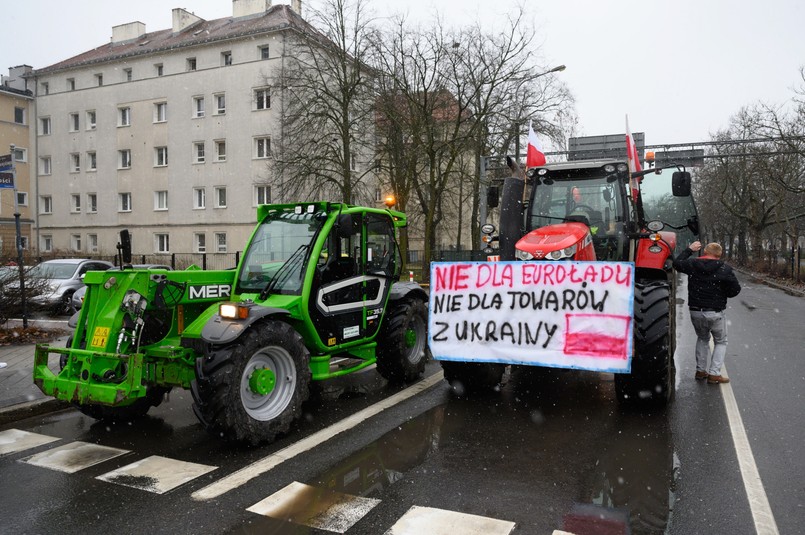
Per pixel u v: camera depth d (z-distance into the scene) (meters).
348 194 24.12
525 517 3.59
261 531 3.45
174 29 39.31
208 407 4.62
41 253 33.53
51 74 40.28
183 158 35.97
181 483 4.16
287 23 32.50
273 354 5.14
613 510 3.67
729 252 60.25
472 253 28.38
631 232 7.31
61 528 3.50
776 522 3.51
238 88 34.12
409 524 3.51
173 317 5.41
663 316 5.73
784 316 14.38
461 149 23.81
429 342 6.14
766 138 24.50
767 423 5.43
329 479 4.20
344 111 24.27
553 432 5.21
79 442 5.09
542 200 7.56
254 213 34.19
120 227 38.31
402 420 5.61
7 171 10.16
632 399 6.05
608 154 25.62
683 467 4.37
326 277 5.97
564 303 5.62
